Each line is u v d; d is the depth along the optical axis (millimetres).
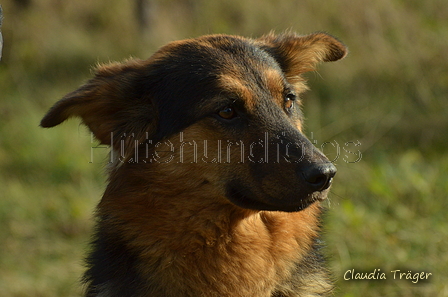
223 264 4996
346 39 13305
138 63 5520
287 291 5273
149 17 15195
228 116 4969
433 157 9984
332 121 11258
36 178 10477
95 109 5039
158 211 4969
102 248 5230
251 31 14164
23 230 8992
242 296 5055
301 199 4625
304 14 14156
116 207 5062
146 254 4980
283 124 4938
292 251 5250
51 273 8023
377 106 11586
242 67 5176
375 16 13641
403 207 8531
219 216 5000
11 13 15844
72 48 14758
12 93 13500
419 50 12602
